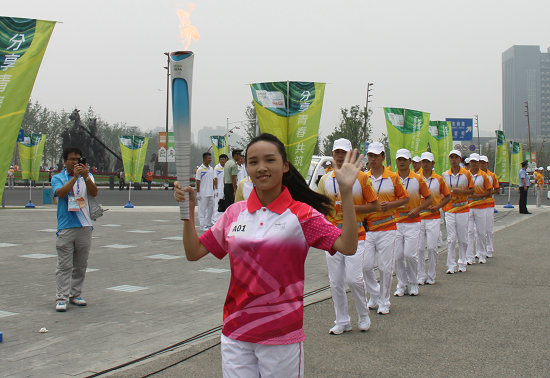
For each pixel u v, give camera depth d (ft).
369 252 22.02
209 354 16.70
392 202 21.81
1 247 39.24
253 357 9.09
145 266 32.53
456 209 32.50
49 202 85.76
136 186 148.15
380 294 22.18
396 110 42.09
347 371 15.30
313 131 28.27
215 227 9.68
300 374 9.20
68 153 22.08
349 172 8.99
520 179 75.46
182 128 9.06
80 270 22.71
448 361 16.15
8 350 16.79
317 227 9.13
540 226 58.49
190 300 23.85
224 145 79.82
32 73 18.13
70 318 20.68
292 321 9.02
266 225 9.07
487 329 19.60
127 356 16.38
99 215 22.91
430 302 24.18
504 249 42.09
